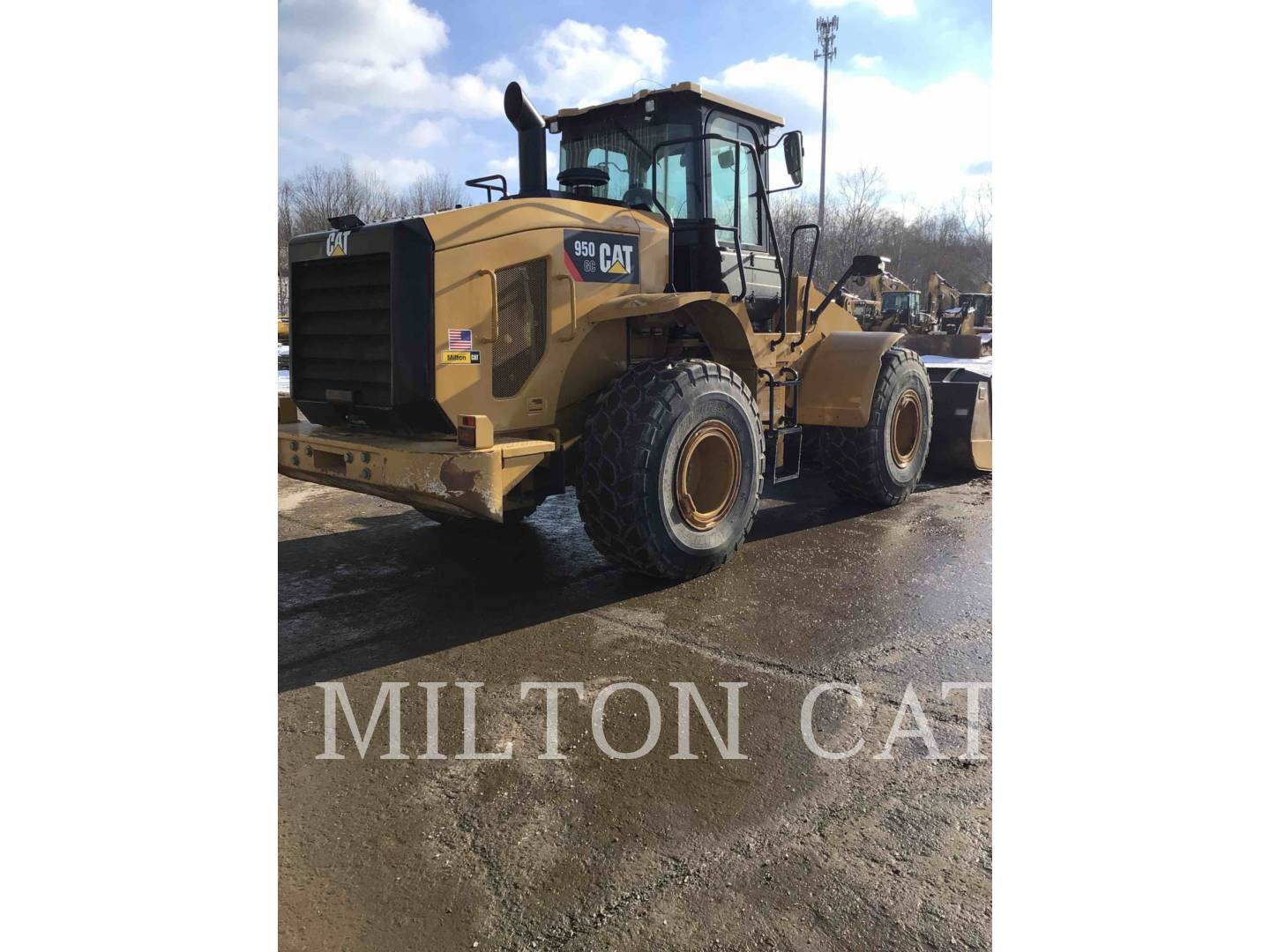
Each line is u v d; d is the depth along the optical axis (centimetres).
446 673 313
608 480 384
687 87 435
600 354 423
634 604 386
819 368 530
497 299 375
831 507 585
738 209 484
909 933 183
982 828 219
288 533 514
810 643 339
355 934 183
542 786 239
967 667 316
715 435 415
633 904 192
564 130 499
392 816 225
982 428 676
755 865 205
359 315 379
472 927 185
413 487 343
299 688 300
